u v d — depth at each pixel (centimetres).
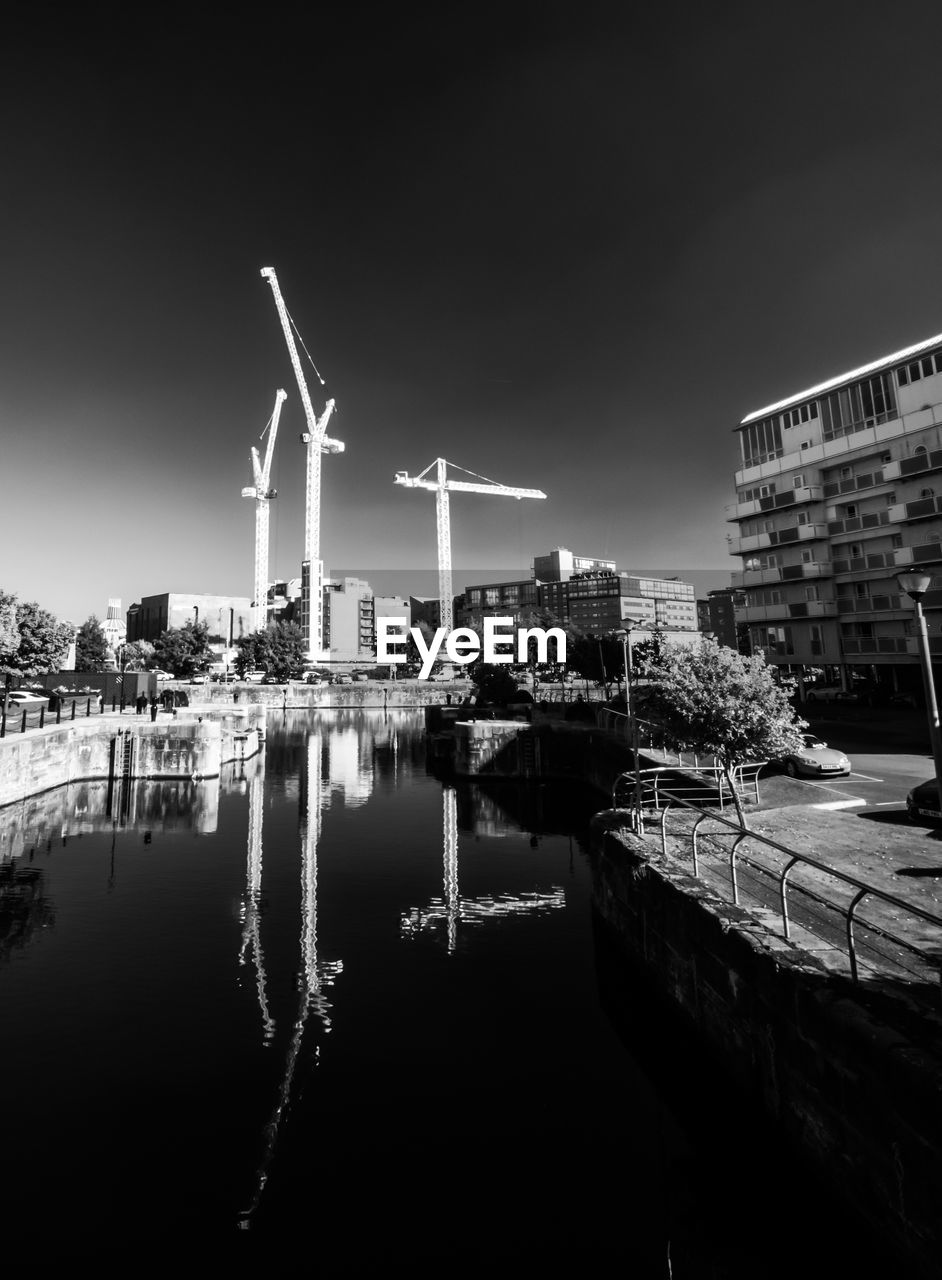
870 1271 584
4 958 1478
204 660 9862
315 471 15338
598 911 1495
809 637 4606
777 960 748
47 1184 788
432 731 5291
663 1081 1007
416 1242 704
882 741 2698
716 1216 729
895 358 4109
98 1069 1040
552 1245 702
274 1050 1102
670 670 1388
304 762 4741
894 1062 546
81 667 8888
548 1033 1158
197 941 1584
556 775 3962
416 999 1286
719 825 1424
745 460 5172
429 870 2203
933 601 3869
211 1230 722
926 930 845
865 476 4275
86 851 2438
